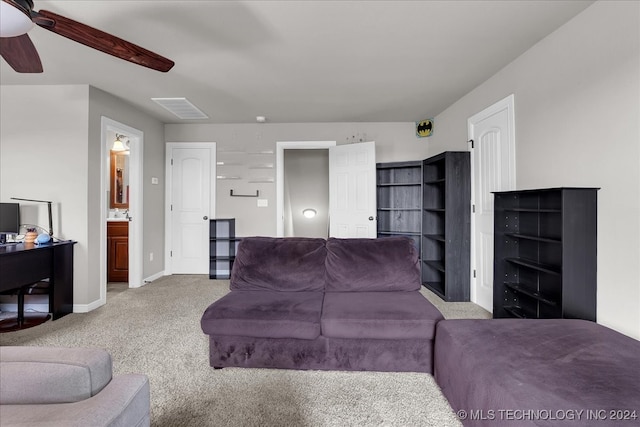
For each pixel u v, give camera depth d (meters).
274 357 1.93
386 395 1.70
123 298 3.53
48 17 1.43
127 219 4.33
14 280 2.53
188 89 3.35
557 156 2.22
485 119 3.15
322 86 3.30
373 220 4.18
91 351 1.02
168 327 2.67
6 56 1.82
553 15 2.06
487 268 3.12
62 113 3.13
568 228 1.87
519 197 2.50
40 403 0.92
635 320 1.69
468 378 1.33
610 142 1.83
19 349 1.01
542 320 1.70
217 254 4.78
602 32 1.87
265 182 4.79
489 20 2.12
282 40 2.38
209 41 2.39
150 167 4.37
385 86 3.30
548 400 1.00
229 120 4.59
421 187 4.09
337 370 1.93
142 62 1.83
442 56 2.64
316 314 1.91
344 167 4.46
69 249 3.04
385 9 2.01
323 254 2.45
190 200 4.80
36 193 3.12
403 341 1.89
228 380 1.86
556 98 2.23
